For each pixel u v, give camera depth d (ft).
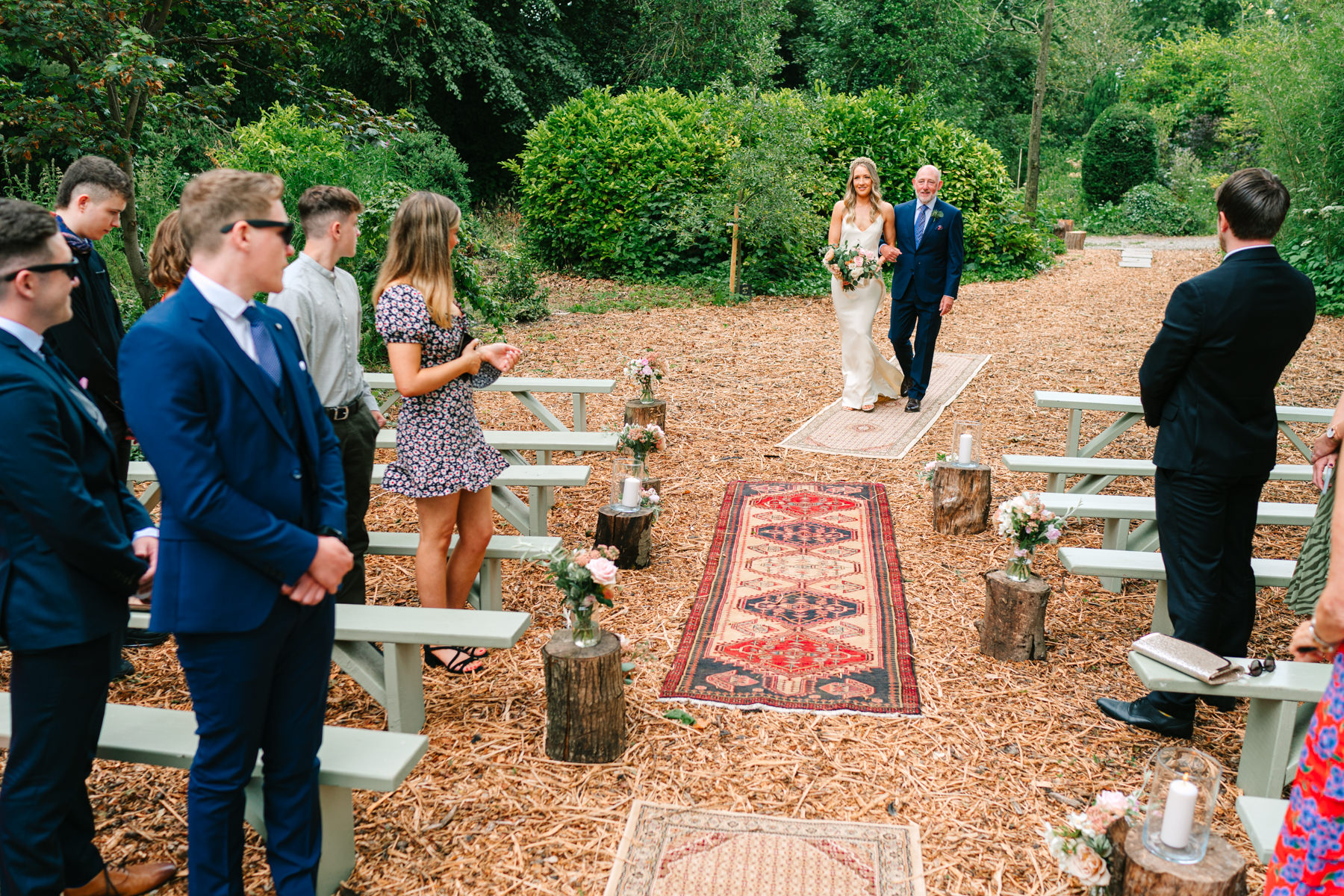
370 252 26.99
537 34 76.02
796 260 43.16
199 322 6.31
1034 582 12.55
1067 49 110.93
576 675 9.84
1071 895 8.29
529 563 15.34
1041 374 28.27
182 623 6.40
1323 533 8.95
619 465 15.34
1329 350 30.86
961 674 12.12
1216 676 9.18
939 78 83.76
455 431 11.43
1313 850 6.06
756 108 40.27
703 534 16.80
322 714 7.45
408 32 60.70
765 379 27.66
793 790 9.71
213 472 6.23
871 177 23.44
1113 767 10.19
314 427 7.22
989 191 48.67
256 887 8.21
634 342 32.22
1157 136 86.94
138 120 20.85
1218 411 10.37
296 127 36.47
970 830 9.14
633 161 43.80
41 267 6.63
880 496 18.60
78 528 6.59
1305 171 40.83
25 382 6.45
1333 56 39.63
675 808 9.34
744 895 8.14
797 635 12.96
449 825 9.12
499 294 34.50
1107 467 16.35
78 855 7.73
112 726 8.48
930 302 23.81
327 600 7.30
